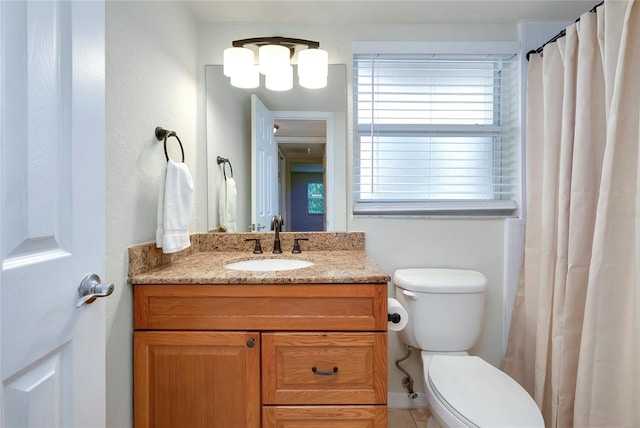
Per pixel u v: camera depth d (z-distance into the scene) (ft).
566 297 4.09
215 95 5.40
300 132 5.47
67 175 2.02
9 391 1.63
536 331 4.90
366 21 5.40
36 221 1.78
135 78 3.59
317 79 5.24
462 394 3.66
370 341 3.52
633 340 3.41
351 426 3.52
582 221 3.98
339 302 3.55
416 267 5.48
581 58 3.97
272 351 3.51
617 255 3.48
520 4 4.95
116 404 3.26
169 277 3.50
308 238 5.38
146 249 3.76
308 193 5.50
